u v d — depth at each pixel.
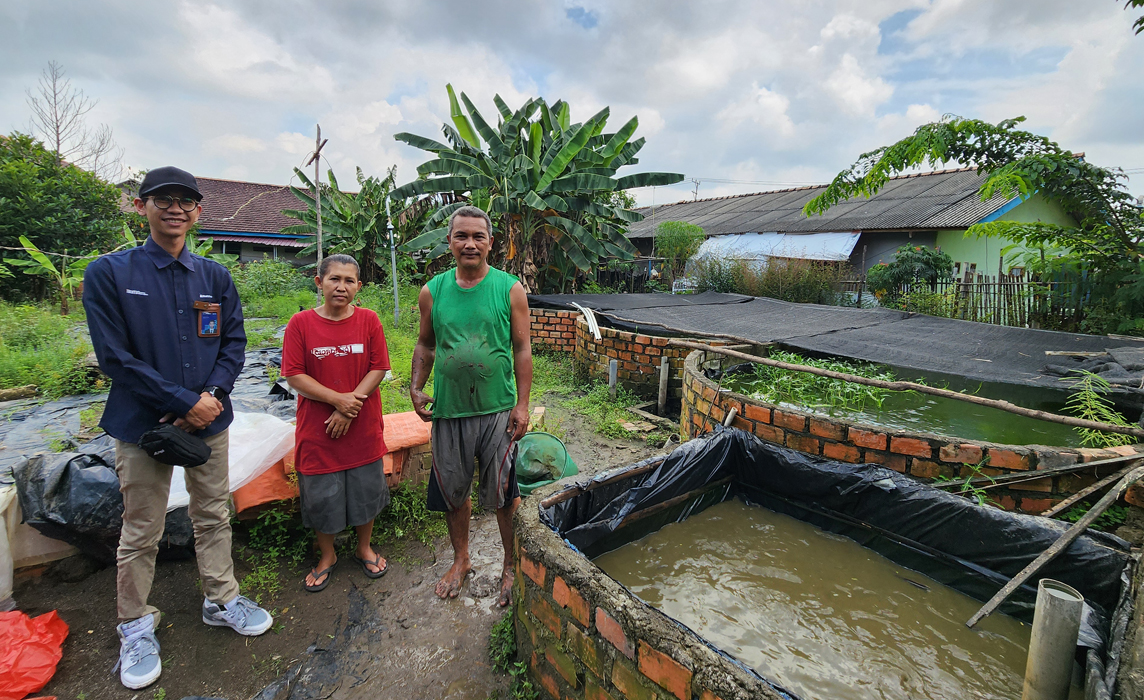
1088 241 6.52
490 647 2.25
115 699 1.93
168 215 2.00
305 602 2.51
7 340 6.53
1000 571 2.10
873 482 2.48
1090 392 3.32
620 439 4.95
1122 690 1.22
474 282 2.43
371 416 2.62
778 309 8.08
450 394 2.40
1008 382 3.75
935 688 1.70
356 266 2.55
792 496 2.81
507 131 11.13
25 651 1.94
